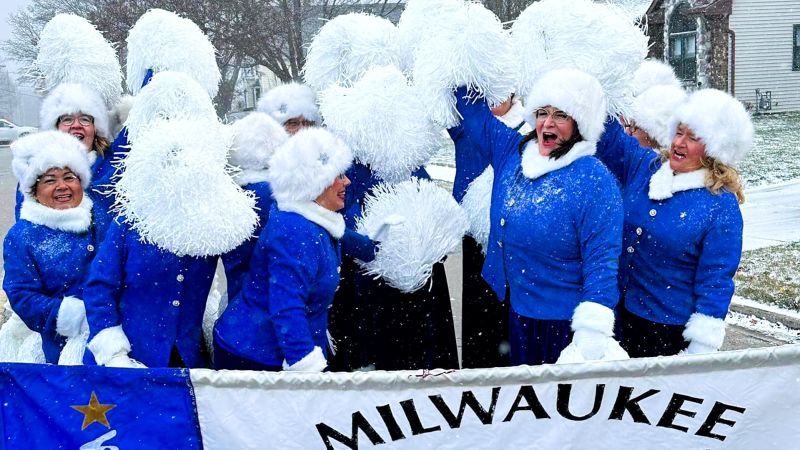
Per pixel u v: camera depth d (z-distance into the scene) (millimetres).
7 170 24922
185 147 2928
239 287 3277
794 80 26938
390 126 3748
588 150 3105
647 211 3332
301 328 2951
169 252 3031
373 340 3875
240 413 2580
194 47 4188
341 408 2551
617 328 3463
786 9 26422
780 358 2494
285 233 2994
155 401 2596
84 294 3059
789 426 2525
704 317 3166
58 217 3400
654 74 4414
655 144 3885
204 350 3500
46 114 4289
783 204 10977
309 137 3064
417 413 2547
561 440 2553
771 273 7473
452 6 3732
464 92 3584
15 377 2592
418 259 3676
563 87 3041
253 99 36562
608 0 3965
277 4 25422
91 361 3088
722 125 3188
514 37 3582
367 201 3854
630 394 2525
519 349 3227
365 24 4117
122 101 4730
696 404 2529
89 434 2596
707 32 26266
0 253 9984
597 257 2945
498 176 3400
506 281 3287
